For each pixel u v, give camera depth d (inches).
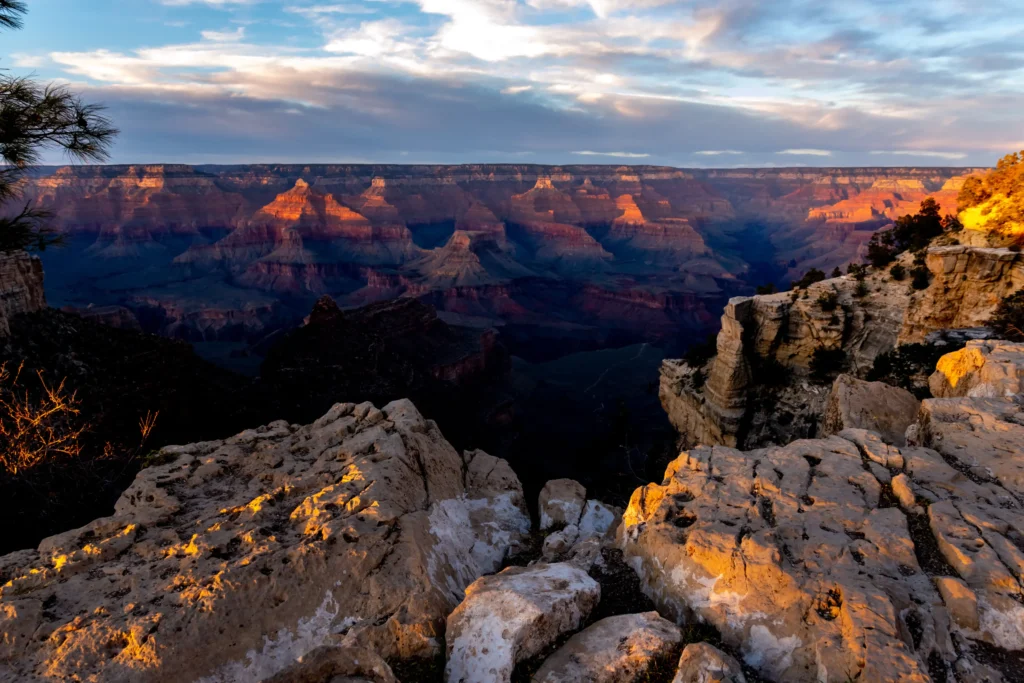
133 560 355.9
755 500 387.2
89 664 281.6
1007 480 418.6
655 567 351.9
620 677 273.7
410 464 459.2
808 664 273.4
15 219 406.6
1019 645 282.7
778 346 2020.2
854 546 334.0
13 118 406.6
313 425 563.8
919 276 1775.3
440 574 367.2
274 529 376.2
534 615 297.4
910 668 245.1
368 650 260.8
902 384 1268.5
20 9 387.5
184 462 473.4
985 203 1704.0
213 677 282.5
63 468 644.1
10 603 313.6
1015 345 669.9
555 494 541.3
